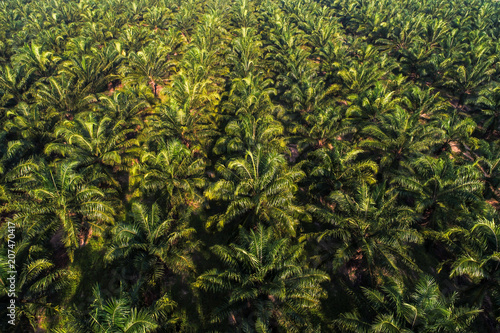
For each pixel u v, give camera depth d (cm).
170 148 1526
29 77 2303
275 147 1706
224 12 4603
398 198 1595
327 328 1208
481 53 2772
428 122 2027
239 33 3494
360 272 1281
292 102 2288
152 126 1828
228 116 2019
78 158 1519
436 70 2681
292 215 1352
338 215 1309
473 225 1166
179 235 1178
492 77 2670
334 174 1501
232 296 973
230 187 1345
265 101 2062
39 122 1789
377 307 1022
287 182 1255
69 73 2370
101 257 1425
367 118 2053
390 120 1842
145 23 4653
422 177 1482
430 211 1478
